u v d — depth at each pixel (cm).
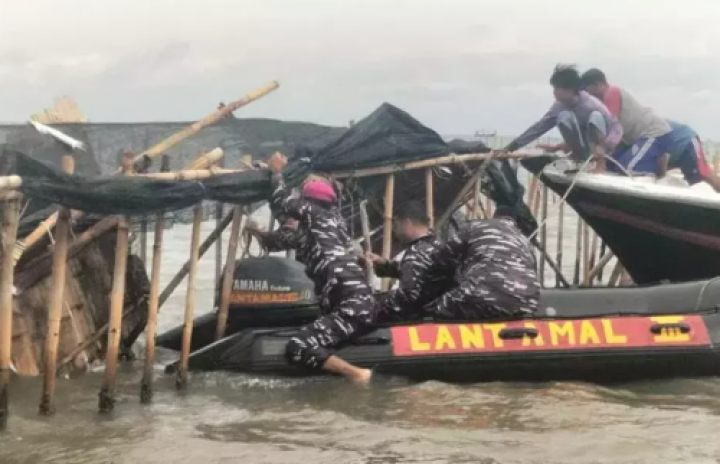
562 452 481
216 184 601
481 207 1032
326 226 653
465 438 505
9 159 498
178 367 618
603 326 646
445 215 951
